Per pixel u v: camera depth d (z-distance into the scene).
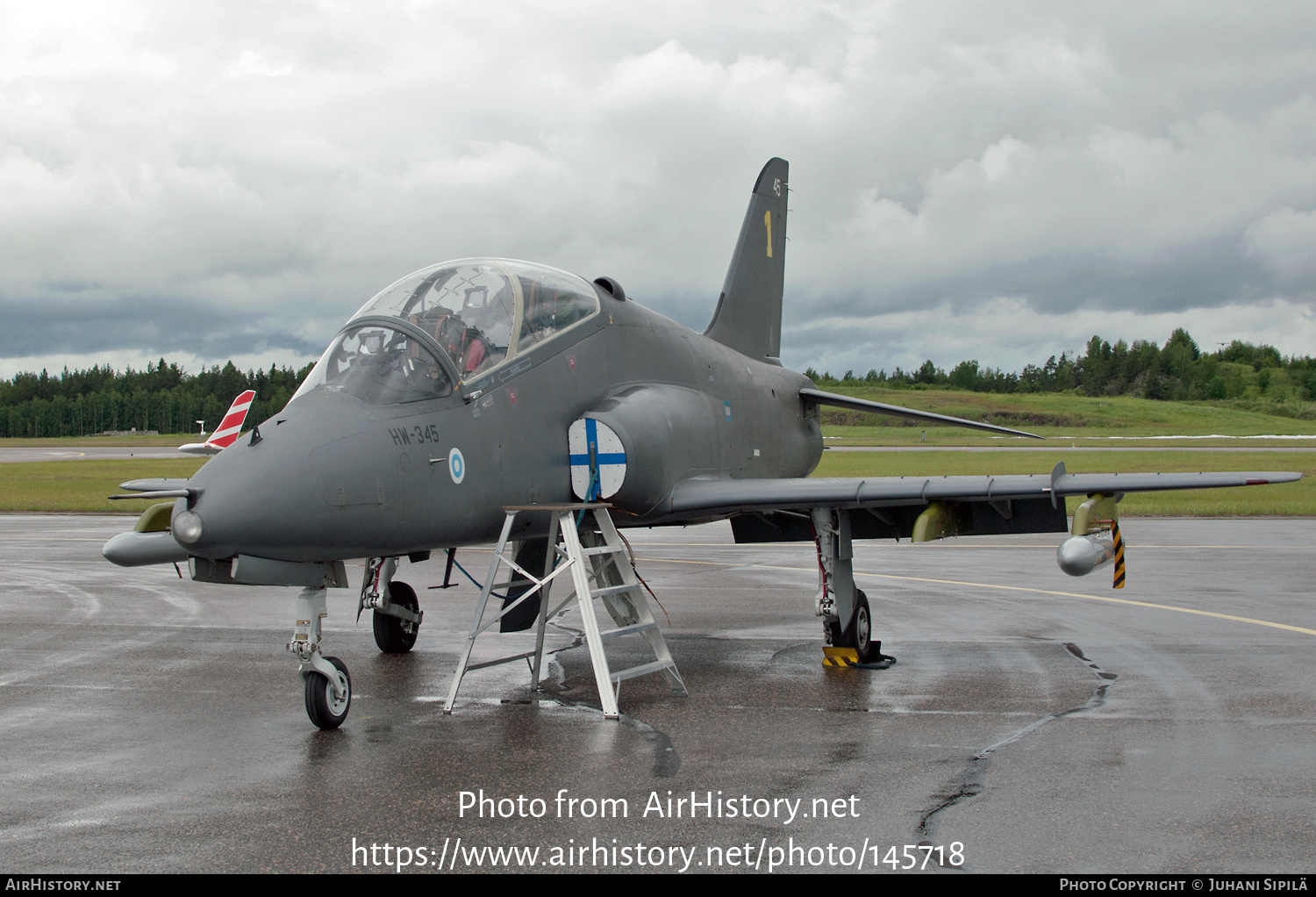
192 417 183.50
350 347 7.18
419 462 6.79
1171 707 7.15
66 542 19.89
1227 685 7.88
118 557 7.13
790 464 12.16
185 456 66.00
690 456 9.33
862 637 8.94
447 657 9.38
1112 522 7.93
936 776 5.55
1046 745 6.17
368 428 6.59
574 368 8.44
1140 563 16.30
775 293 13.38
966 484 8.27
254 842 4.59
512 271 8.35
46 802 5.16
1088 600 12.52
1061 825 4.77
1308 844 4.52
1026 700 7.41
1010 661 8.91
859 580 14.66
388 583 9.37
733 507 8.80
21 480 40.47
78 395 196.25
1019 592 13.29
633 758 5.93
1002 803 5.08
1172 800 5.12
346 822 4.86
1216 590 13.34
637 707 7.30
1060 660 8.93
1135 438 86.44
